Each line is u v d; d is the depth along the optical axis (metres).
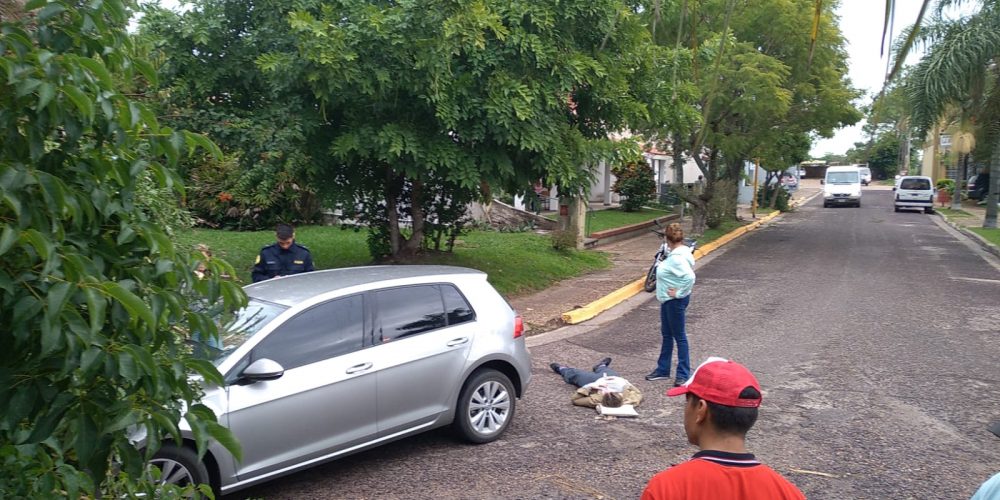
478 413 6.44
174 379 2.15
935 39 16.75
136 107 2.12
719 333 10.90
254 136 9.84
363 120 10.60
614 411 7.16
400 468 5.90
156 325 2.01
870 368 8.85
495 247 17.09
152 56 9.30
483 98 10.25
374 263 13.51
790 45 20.86
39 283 1.88
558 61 10.57
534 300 13.29
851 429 6.76
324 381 5.36
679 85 12.90
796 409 7.36
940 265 18.50
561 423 7.00
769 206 42.12
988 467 5.87
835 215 38.78
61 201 1.88
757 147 22.84
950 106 19.11
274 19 10.28
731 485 2.22
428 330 6.13
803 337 10.55
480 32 9.73
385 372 5.72
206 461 4.91
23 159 1.94
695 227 24.17
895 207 40.88
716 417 2.34
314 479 5.69
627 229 23.95
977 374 8.54
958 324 11.32
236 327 5.00
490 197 13.20
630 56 12.19
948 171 51.88
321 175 11.65
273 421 5.09
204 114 10.19
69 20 2.12
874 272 17.27
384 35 9.44
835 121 23.41
